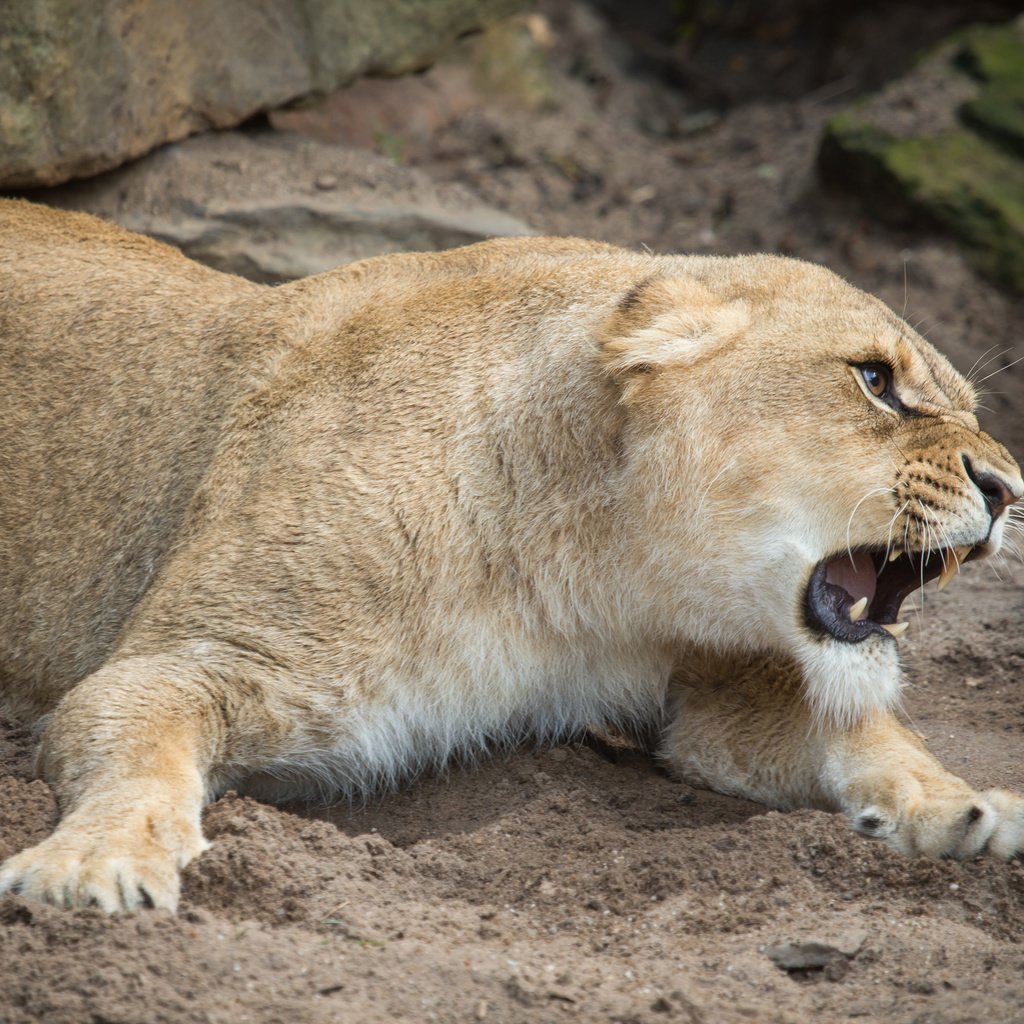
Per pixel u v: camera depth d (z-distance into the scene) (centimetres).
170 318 1030
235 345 981
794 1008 659
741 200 1889
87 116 1308
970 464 892
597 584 900
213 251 1389
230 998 627
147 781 774
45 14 1249
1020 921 754
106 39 1312
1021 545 1361
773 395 868
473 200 1562
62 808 795
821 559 868
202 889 725
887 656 893
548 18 2236
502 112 1892
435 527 874
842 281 952
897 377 898
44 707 994
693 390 870
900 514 862
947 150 1839
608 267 952
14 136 1258
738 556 873
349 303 977
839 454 861
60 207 1352
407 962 664
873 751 883
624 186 1877
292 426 912
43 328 1052
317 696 853
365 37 1590
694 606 891
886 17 2258
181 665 846
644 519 880
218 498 913
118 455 990
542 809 848
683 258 986
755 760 920
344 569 857
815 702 895
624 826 853
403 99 1773
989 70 1930
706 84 2258
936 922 734
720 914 743
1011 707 1052
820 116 2064
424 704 881
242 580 862
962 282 1762
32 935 659
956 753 970
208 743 834
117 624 958
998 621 1205
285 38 1503
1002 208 1786
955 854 805
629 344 859
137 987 625
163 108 1395
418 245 1470
